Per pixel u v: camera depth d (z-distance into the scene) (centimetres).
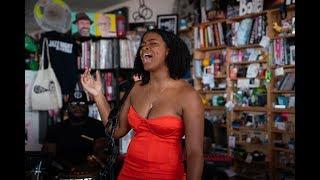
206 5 456
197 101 133
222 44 436
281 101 378
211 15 443
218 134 448
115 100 421
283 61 372
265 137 397
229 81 429
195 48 471
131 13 521
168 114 133
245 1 408
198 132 132
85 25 413
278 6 375
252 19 405
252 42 400
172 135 132
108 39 429
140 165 132
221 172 312
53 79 374
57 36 386
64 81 385
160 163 130
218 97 449
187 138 133
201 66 473
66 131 329
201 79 473
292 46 364
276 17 386
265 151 396
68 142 326
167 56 142
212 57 457
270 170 382
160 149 131
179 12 509
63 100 387
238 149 415
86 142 327
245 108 412
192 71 480
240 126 418
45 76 373
